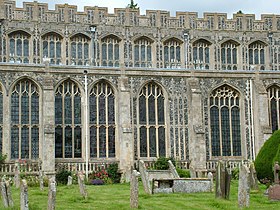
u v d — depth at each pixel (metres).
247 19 61.53
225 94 52.34
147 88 50.88
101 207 26.84
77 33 57.06
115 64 58.00
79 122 49.16
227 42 60.91
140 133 50.03
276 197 29.12
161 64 58.88
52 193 23.66
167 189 34.47
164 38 59.12
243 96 52.28
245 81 52.56
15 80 47.56
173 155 50.34
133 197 26.38
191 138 50.34
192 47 59.94
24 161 46.56
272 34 61.75
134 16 58.84
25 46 55.94
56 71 48.56
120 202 29.05
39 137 47.84
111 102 50.06
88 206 27.25
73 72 49.00
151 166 49.00
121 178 47.34
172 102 51.06
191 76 51.56
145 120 50.38
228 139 51.69
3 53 54.97
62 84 49.00
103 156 49.28
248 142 51.78
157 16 59.28
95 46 57.50
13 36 55.62
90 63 57.31
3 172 45.44
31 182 41.94
